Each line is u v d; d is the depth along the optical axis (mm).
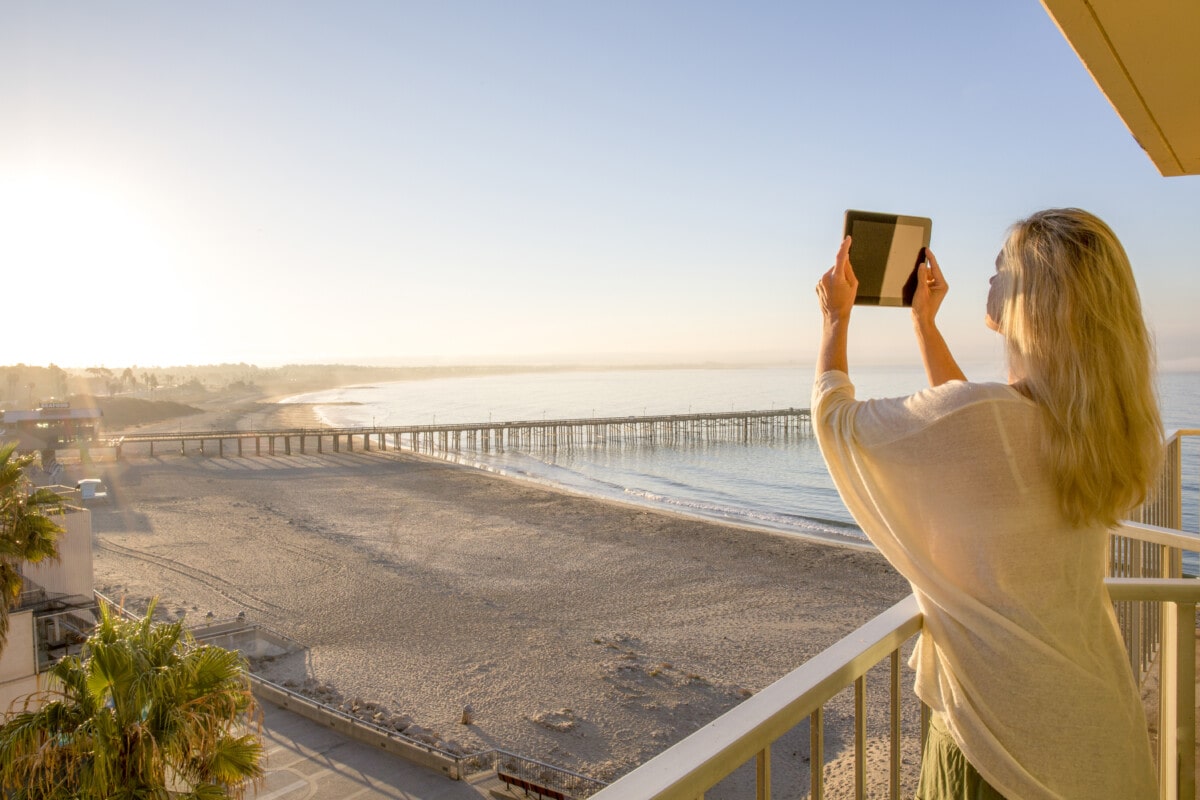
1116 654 1493
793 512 47906
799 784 11844
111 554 32219
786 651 20797
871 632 1616
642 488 57938
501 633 22109
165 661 7840
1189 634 2111
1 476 12172
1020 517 1322
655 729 16203
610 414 144000
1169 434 4539
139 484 53531
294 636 21875
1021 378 1442
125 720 7352
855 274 1731
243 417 148125
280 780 13453
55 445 78500
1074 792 1341
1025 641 1334
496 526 38656
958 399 1337
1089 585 1420
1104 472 1287
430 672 19141
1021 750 1356
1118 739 1401
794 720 1333
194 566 30141
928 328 1790
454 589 26797
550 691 18031
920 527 1434
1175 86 2201
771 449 87438
